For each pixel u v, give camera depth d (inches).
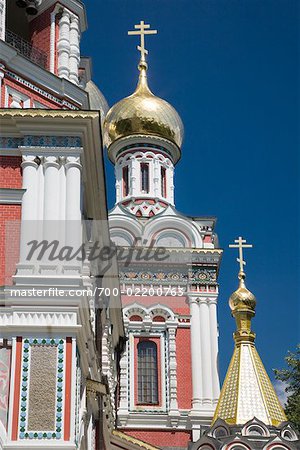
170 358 1405.0
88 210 894.4
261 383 1258.0
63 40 890.7
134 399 1380.4
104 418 987.3
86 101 879.7
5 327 698.8
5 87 830.5
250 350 1307.8
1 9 868.6
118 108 1739.7
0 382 689.6
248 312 1358.3
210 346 1416.1
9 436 667.4
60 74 875.4
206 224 1555.1
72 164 770.2
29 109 773.3
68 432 671.8
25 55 882.1
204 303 1455.5
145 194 1665.8
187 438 1347.2
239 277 1414.9
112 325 1182.9
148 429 1352.1
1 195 759.7
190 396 1385.3
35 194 759.1
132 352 1416.1
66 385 685.9
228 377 1278.3
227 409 1227.2
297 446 1138.7
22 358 692.7
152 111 1723.7
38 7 909.2
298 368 1565.0
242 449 1130.0
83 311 725.3
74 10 911.0
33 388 683.4
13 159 778.8
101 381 944.9
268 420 1203.9
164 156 1721.2
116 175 1717.5
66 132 780.6
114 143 1734.7
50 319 705.6
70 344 698.8
